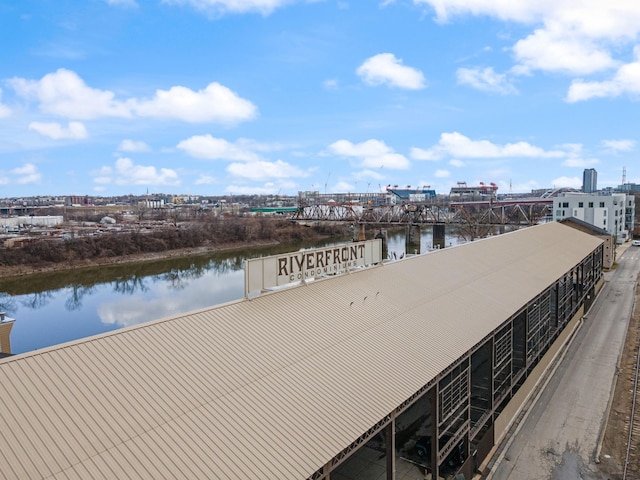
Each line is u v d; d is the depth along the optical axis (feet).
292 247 484.74
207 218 581.94
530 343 108.58
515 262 130.21
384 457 73.10
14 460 31.73
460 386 72.13
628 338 140.46
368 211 510.17
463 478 66.44
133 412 39.65
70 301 243.40
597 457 78.69
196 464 36.70
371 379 55.77
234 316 59.98
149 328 51.57
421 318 76.74
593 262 194.39
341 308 72.08
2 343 93.45
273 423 43.93
